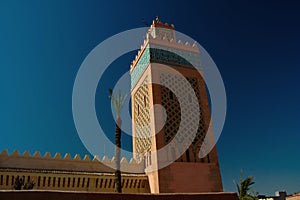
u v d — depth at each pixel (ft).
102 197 42.98
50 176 63.87
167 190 70.03
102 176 69.05
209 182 75.46
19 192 38.06
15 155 67.82
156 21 103.71
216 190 75.15
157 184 70.23
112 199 43.55
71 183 66.18
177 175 72.79
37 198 38.63
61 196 40.37
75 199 41.04
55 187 64.64
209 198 51.16
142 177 73.92
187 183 72.79
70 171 69.77
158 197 47.24
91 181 68.13
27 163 68.08
